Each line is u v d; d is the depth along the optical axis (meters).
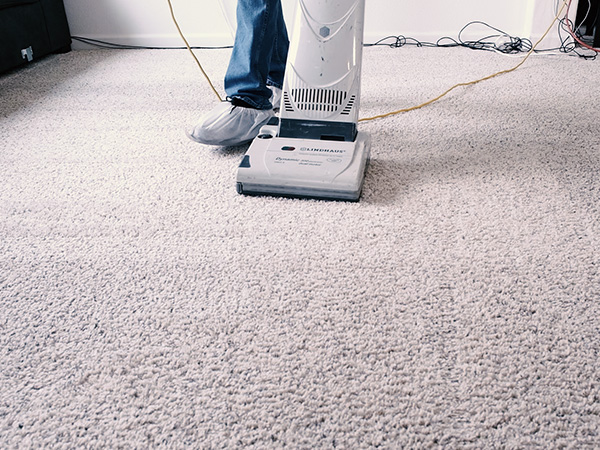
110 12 2.85
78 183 1.37
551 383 0.77
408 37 2.85
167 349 0.85
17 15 2.39
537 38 2.70
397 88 2.11
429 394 0.76
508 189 1.29
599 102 1.87
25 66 2.57
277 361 0.82
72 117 1.85
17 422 0.73
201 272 1.02
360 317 0.91
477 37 2.82
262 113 1.53
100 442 0.70
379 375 0.80
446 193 1.28
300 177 1.24
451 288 0.97
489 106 1.87
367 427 0.72
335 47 1.28
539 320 0.89
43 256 1.08
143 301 0.95
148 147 1.59
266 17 1.46
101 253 1.09
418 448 0.69
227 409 0.75
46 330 0.89
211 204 1.26
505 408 0.74
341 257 1.06
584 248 1.07
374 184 1.33
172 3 2.81
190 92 2.11
